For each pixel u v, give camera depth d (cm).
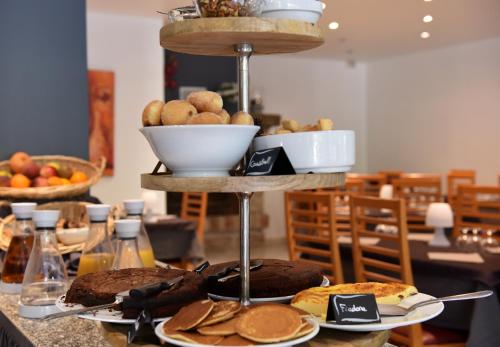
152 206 457
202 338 95
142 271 134
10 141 279
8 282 176
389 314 111
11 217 200
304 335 96
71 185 238
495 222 402
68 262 210
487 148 726
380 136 882
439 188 541
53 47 286
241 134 108
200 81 755
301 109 853
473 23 625
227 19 110
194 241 440
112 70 565
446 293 260
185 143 107
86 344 128
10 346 147
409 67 826
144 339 106
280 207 837
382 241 322
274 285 123
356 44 741
